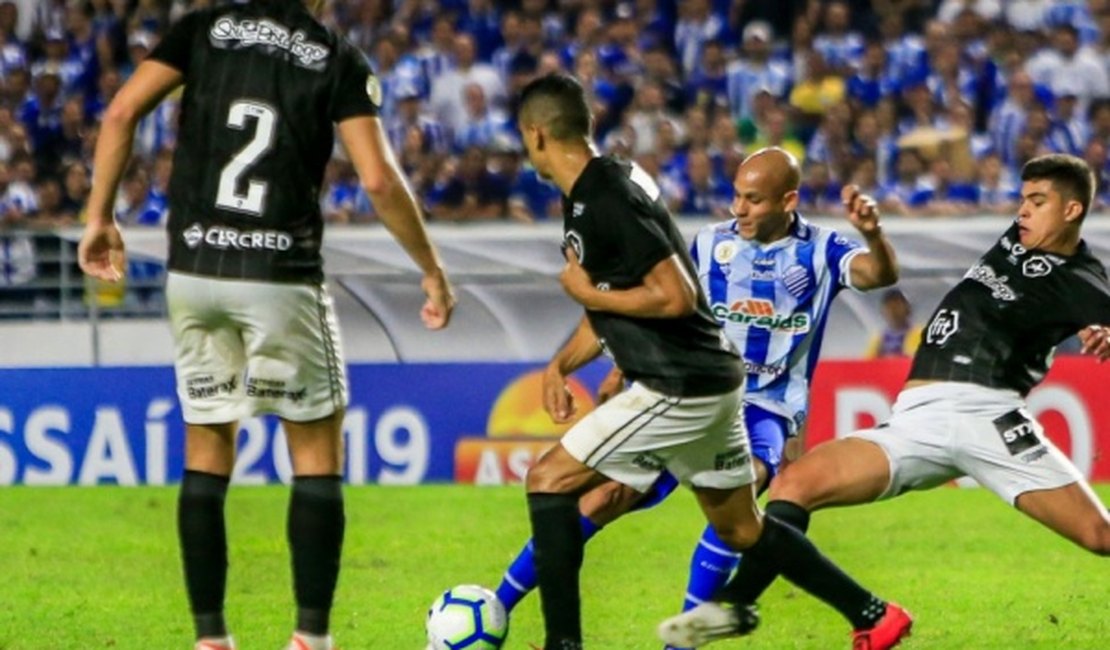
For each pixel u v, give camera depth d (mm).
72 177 62438
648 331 20156
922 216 52250
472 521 40312
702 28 70938
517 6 72375
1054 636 27375
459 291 51469
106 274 21172
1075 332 24062
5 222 54062
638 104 65250
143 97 20859
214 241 20469
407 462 47938
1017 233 24375
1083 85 68875
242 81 20547
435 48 67938
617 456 20500
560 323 51312
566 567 20578
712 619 21312
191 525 20984
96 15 70938
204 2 70938
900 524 40406
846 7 69812
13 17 70688
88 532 39312
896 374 46375
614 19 70625
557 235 52219
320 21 20984
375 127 20609
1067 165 23875
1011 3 72375
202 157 20609
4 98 67188
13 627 28234
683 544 37156
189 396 21156
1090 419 46156
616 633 27562
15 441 48219
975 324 24094
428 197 60125
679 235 20406
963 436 23719
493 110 67188
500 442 47906
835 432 46344
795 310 24781
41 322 52875
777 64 69875
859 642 22031
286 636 27266
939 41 68375
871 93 67188
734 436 20766
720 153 61812
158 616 29297
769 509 23016
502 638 22547
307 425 21047
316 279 20875
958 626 28281
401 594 31234
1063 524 23453
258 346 20609
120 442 48000
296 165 20531
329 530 21000
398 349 51750
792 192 24719
